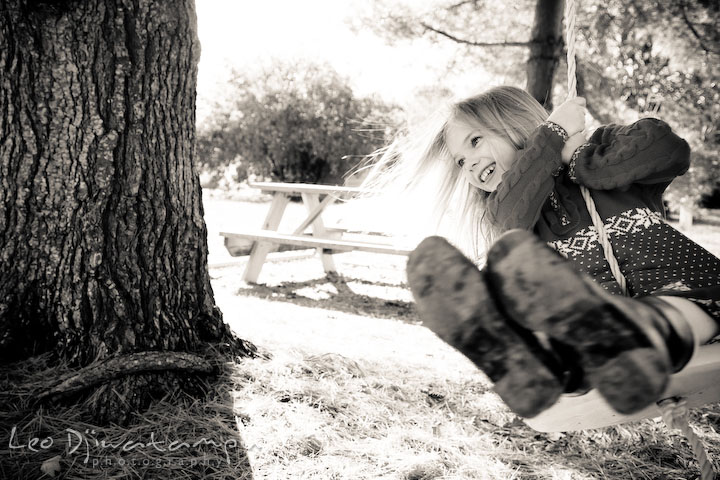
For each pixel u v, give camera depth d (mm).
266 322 4867
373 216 2906
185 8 3420
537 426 1627
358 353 4098
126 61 3273
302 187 7281
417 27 9188
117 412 2904
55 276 3211
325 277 7598
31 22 3111
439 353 4457
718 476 2842
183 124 3498
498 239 1226
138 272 3324
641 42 9703
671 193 13719
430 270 1222
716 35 9195
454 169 2377
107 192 3250
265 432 2939
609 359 1144
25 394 2928
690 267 1765
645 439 3188
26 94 3125
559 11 8562
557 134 1967
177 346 3361
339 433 3045
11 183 3143
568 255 1900
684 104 10117
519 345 1209
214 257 8500
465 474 2803
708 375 1455
